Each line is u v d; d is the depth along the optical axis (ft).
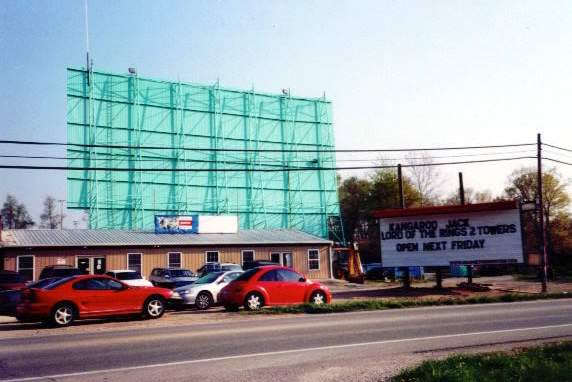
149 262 127.34
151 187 190.70
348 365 31.09
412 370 27.35
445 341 39.29
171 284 86.63
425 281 148.25
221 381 27.27
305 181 219.82
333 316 56.90
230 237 143.95
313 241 148.46
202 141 202.59
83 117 183.01
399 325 48.44
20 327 56.13
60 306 54.49
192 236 140.56
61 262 118.11
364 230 296.71
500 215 92.07
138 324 53.72
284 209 213.66
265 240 143.43
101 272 121.80
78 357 34.27
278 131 217.97
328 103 230.07
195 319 57.11
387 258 101.35
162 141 195.31
